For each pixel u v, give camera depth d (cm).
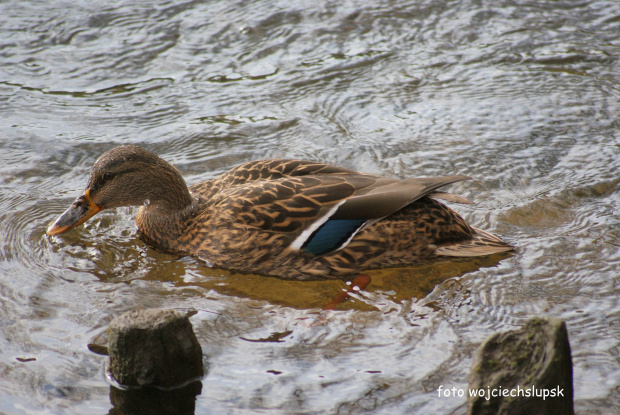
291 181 1009
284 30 1692
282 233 977
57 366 773
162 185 1048
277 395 734
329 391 739
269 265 982
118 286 944
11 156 1263
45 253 1017
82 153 1280
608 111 1379
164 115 1404
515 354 634
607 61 1555
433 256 983
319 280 979
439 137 1319
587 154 1245
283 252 975
